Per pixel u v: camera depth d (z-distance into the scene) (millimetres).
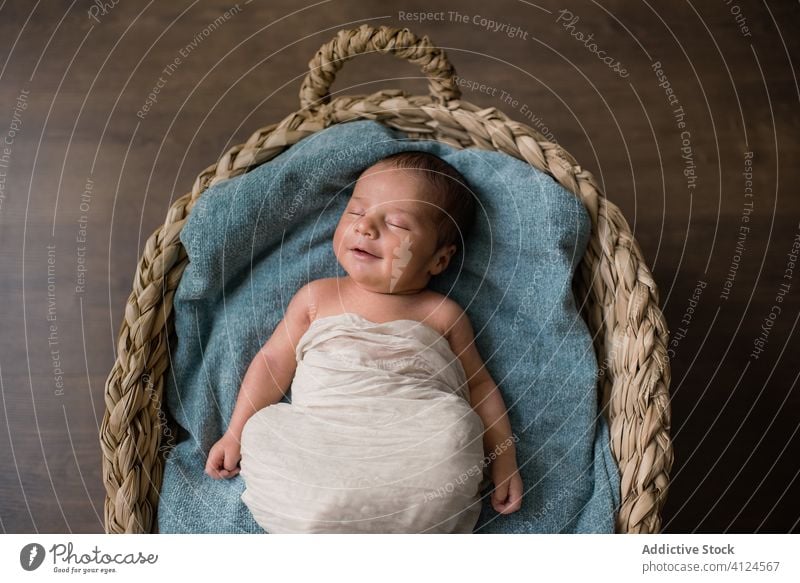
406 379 1034
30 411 1513
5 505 1464
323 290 1125
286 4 1732
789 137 1644
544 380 1125
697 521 1435
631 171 1626
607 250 1112
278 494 988
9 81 1689
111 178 1636
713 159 1630
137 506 1074
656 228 1592
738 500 1443
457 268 1178
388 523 983
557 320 1115
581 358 1122
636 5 1727
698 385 1495
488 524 1074
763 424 1481
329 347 1061
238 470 1098
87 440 1502
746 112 1656
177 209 1152
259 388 1111
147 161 1645
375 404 1012
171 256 1128
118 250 1602
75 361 1540
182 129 1661
